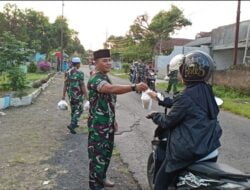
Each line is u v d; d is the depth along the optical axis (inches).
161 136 167.5
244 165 257.6
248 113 488.7
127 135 346.3
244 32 1005.8
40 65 1378.0
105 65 190.1
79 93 340.5
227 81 786.8
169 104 167.2
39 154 272.4
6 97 491.8
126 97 673.6
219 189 130.1
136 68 876.0
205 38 1461.6
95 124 192.7
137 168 245.0
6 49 578.2
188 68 145.1
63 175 228.7
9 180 218.1
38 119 415.5
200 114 141.7
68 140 318.3
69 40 2338.8
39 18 1843.0
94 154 194.4
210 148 140.9
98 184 196.9
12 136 328.2
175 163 145.9
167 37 1932.8
